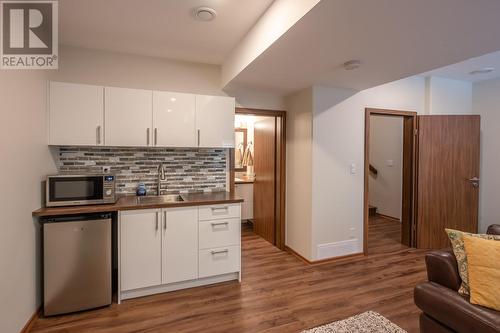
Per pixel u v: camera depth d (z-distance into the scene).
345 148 3.38
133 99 2.62
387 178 5.51
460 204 3.78
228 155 3.37
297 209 3.49
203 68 3.21
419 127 3.78
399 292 2.57
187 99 2.82
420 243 3.78
